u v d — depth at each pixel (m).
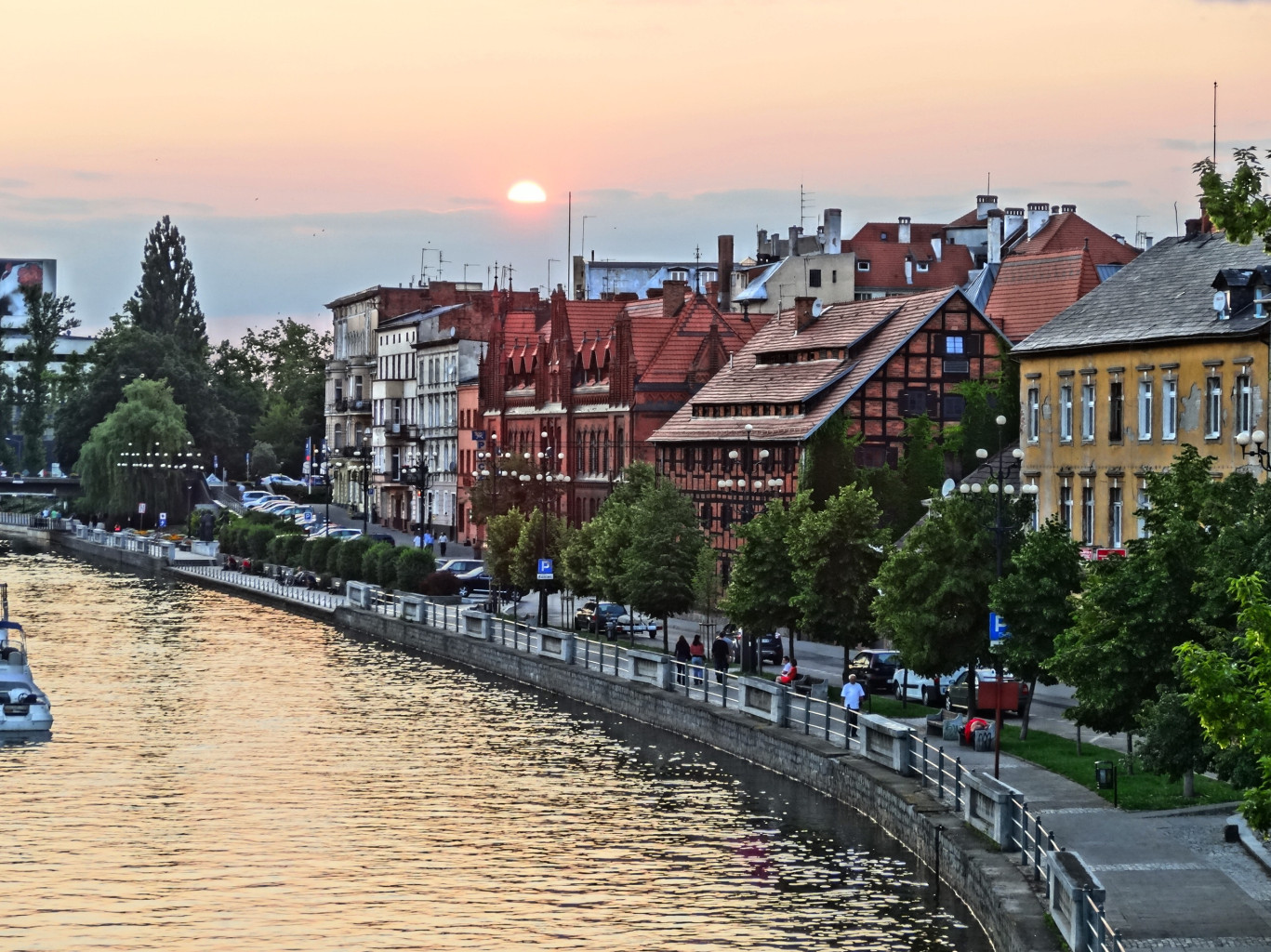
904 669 80.25
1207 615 51.44
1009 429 116.19
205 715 95.06
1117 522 88.56
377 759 81.75
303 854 63.34
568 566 117.38
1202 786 57.88
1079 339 91.06
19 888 58.78
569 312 169.38
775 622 87.88
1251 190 36.53
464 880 59.47
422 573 144.12
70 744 86.00
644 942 51.88
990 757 64.81
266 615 152.25
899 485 114.75
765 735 77.00
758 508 121.12
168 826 67.81
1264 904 43.75
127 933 53.62
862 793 65.94
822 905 54.44
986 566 72.50
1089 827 52.16
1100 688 55.09
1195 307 84.38
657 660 92.38
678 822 67.25
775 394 123.44
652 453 147.62
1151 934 41.28
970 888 51.16
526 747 84.25
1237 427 79.56
